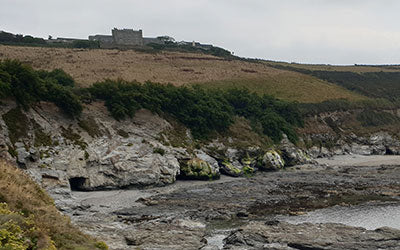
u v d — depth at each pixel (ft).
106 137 225.97
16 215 76.84
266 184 222.89
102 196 186.91
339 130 395.75
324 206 168.96
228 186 217.77
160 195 192.24
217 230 134.72
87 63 396.57
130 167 213.66
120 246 109.70
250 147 283.59
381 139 393.09
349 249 112.57
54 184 179.32
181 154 244.42
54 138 201.87
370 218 150.82
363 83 533.14
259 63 563.48
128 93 255.91
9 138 180.75
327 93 456.04
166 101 279.28
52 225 85.71
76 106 223.51
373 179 232.73
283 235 122.83
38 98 213.66
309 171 274.98
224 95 343.05
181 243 116.06
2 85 192.75
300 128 365.40
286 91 437.58
